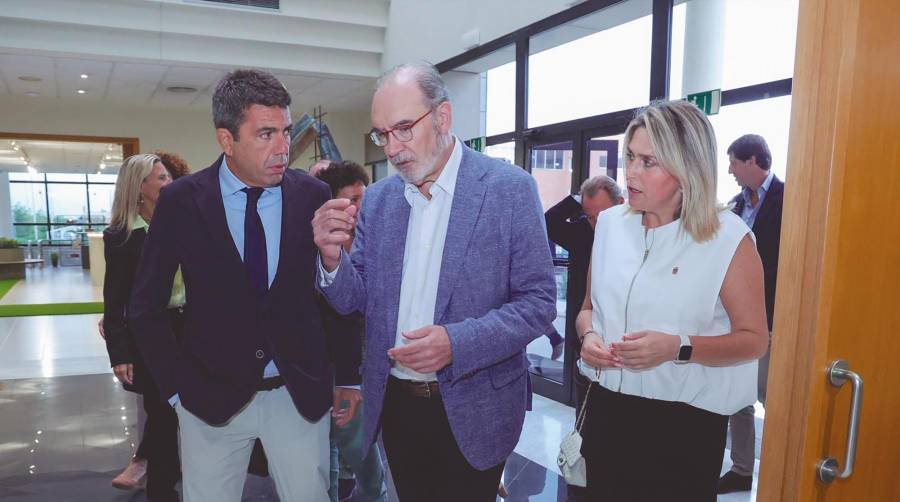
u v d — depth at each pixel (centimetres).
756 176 264
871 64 84
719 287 117
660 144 116
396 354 110
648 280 124
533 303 120
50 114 866
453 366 112
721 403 118
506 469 288
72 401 384
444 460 131
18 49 590
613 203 233
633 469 125
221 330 134
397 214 135
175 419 224
